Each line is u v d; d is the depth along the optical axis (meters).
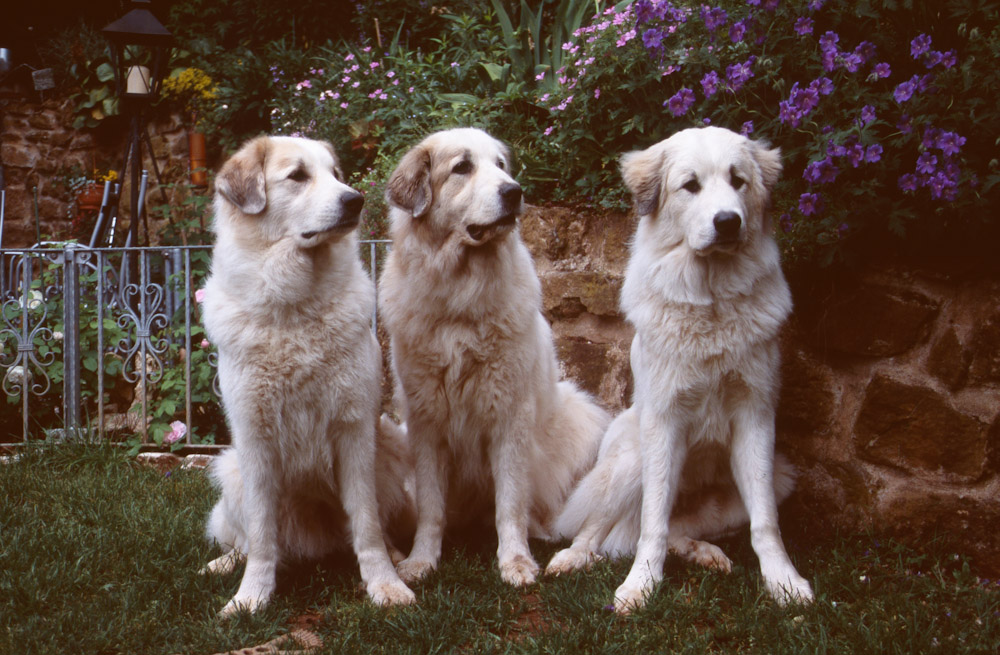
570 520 3.96
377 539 3.44
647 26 4.75
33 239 12.07
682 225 3.36
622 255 5.14
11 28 12.61
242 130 10.73
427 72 8.15
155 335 6.38
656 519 3.35
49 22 12.91
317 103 8.73
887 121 3.66
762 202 3.41
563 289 5.25
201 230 8.61
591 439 4.30
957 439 3.53
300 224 3.27
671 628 2.94
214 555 3.84
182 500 4.58
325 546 3.89
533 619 3.15
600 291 5.10
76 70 11.99
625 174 3.62
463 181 3.64
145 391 5.72
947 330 3.60
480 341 3.70
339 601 3.30
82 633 2.96
